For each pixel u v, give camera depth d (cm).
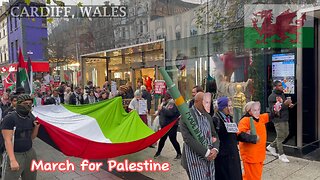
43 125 540
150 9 1305
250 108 443
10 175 426
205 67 1018
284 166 621
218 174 412
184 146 383
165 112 678
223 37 947
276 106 657
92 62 1852
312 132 745
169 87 341
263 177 560
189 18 1107
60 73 2241
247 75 826
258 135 443
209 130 375
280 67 743
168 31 1212
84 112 656
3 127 416
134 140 573
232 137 416
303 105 720
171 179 576
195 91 608
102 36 1653
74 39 1950
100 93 1223
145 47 1353
